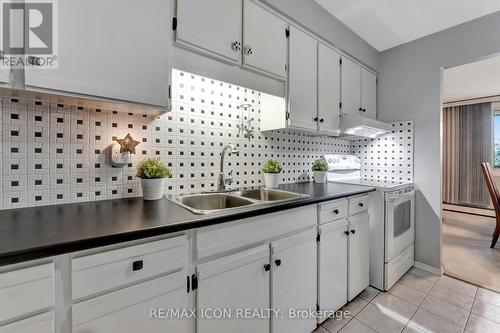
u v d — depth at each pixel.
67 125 1.13
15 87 0.79
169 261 0.86
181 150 1.50
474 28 2.02
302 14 1.72
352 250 1.74
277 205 1.20
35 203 1.06
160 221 0.88
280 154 2.09
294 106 1.73
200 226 0.92
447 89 3.81
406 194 2.15
